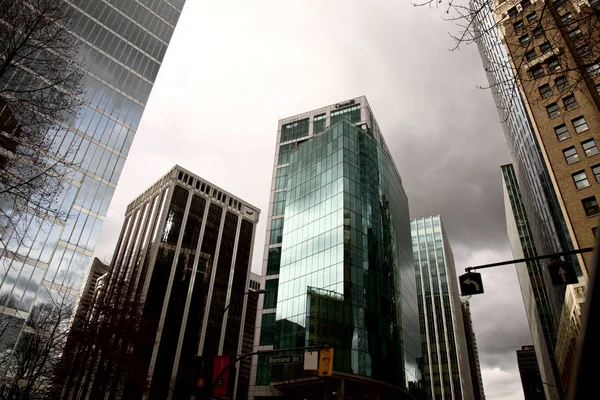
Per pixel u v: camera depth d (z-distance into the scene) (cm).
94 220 5872
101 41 6956
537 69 5088
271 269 7812
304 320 5741
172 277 9644
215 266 10862
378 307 6069
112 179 6394
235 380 10069
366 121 8844
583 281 5606
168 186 10925
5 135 1422
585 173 5122
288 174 8125
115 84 6981
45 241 4938
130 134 6962
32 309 4209
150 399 7862
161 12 8550
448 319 17250
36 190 1627
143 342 4341
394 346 6181
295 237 7094
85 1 6831
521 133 8162
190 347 9150
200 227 11019
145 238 10312
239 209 12538
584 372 121
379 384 5488
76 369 3447
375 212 6925
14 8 1418
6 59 1410
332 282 5903
